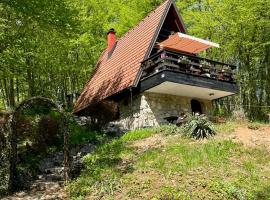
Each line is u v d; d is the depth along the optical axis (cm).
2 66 1856
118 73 2422
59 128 1823
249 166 1368
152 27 2359
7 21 1869
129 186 1222
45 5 1798
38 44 2305
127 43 2645
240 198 1170
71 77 3469
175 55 2208
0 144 1389
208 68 2223
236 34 2786
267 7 2659
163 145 1616
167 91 2214
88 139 1912
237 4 2709
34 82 3125
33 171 1434
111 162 1466
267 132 1805
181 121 1850
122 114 2323
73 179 1350
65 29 1905
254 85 3033
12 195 1253
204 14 2789
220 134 1756
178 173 1288
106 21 3059
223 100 3284
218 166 1357
